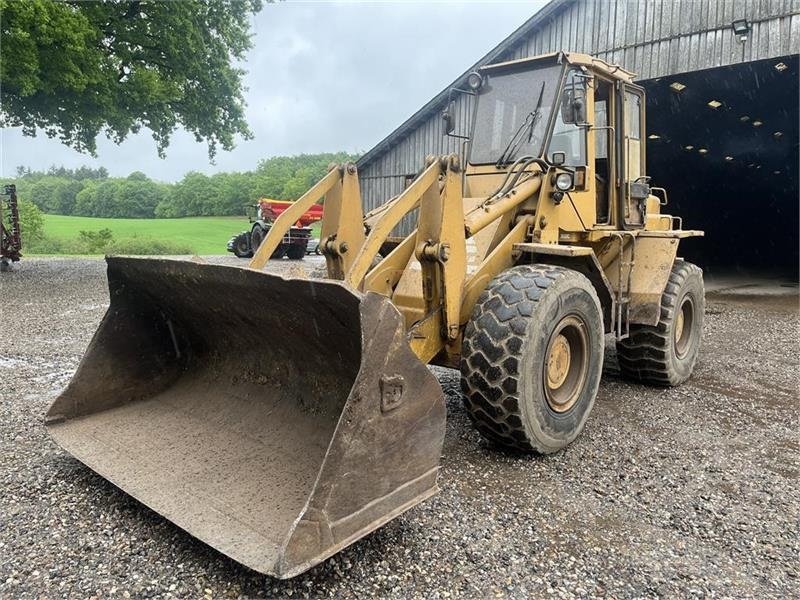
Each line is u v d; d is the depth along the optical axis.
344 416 2.25
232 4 16.72
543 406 3.50
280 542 2.30
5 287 11.42
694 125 15.24
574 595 2.35
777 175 22.80
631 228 5.00
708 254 21.86
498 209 3.75
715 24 9.72
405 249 3.96
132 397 3.68
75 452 3.13
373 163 15.83
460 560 2.54
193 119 17.03
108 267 3.52
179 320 3.68
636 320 4.85
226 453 3.01
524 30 11.77
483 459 3.57
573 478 3.37
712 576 2.52
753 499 3.21
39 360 5.83
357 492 2.31
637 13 10.56
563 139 4.32
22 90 11.55
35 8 10.98
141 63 14.95
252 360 3.45
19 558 2.46
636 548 2.70
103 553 2.50
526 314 3.34
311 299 2.47
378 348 2.33
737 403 4.89
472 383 3.39
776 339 7.68
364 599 2.28
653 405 4.79
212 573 2.39
